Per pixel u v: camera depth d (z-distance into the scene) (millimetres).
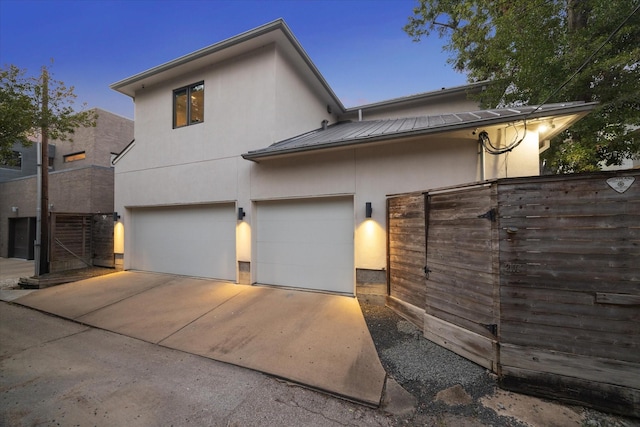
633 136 5438
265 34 6129
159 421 2334
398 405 2521
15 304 5820
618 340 2357
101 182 11086
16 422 2328
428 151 5055
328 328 4180
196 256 7430
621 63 4805
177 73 7582
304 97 7930
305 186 6004
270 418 2373
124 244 8359
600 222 2420
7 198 13688
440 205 3660
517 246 2721
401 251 4656
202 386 2861
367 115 10445
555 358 2537
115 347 3820
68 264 8602
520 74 5883
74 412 2451
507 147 4504
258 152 5879
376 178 5395
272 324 4387
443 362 3156
